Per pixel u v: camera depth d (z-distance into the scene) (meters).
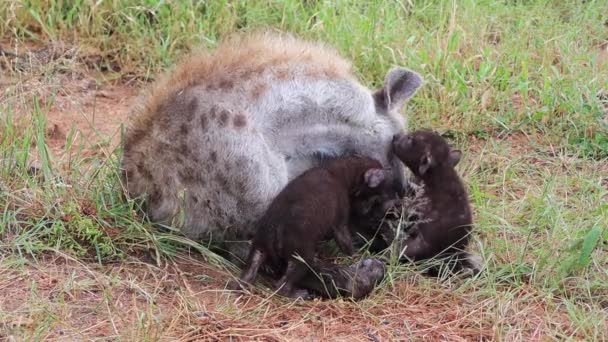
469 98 13.52
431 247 10.20
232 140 9.95
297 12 15.15
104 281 9.53
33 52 14.56
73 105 13.63
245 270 9.69
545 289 9.79
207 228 10.27
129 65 14.55
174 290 9.63
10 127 11.89
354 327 9.17
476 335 9.16
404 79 11.02
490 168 12.30
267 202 10.14
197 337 8.85
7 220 10.18
